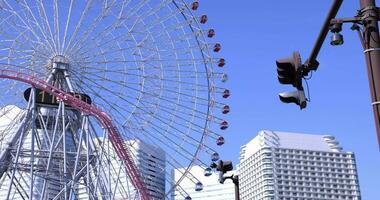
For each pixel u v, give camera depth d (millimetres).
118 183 55219
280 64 13727
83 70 57812
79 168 56656
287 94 14008
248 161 185250
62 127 56281
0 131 56719
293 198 183375
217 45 58031
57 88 55938
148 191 55344
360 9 12008
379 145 10930
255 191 178250
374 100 11266
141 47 57062
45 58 58406
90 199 53625
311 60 13977
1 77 54094
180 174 56562
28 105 55219
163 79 56844
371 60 11500
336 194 195500
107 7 57219
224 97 57438
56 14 58125
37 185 58219
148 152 57094
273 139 190500
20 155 54688
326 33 13148
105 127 54719
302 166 191625
